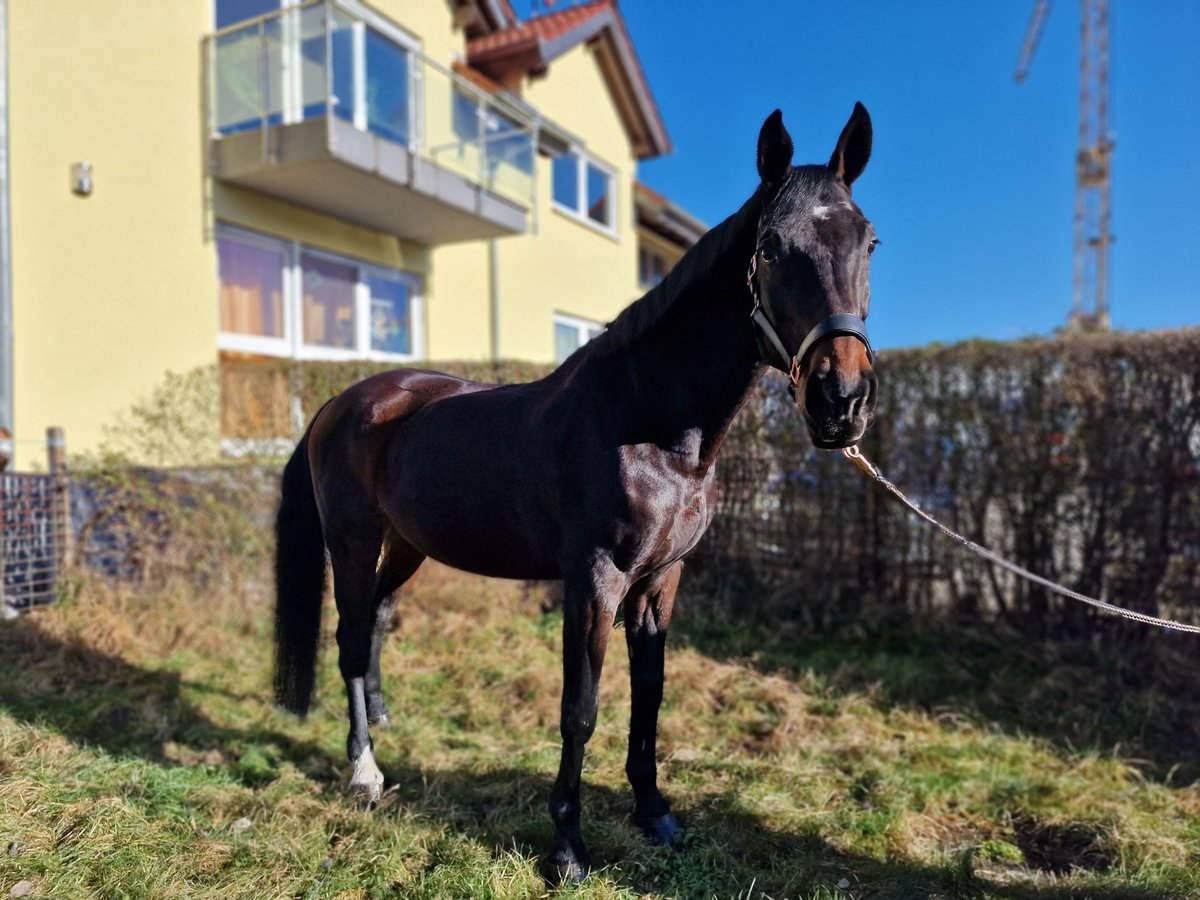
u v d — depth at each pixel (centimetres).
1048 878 229
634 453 204
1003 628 428
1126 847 241
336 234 769
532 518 222
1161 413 390
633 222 1295
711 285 200
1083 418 407
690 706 353
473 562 245
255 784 278
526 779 280
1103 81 4397
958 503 440
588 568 206
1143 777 292
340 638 282
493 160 845
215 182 644
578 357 229
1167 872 226
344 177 650
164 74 605
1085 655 400
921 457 441
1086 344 403
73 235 547
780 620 459
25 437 522
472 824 249
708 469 216
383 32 686
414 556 305
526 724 334
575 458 210
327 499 284
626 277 1272
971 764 302
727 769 294
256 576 477
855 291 165
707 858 230
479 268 959
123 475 459
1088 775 294
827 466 457
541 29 1072
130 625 430
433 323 893
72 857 219
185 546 467
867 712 351
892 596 459
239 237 677
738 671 391
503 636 439
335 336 783
